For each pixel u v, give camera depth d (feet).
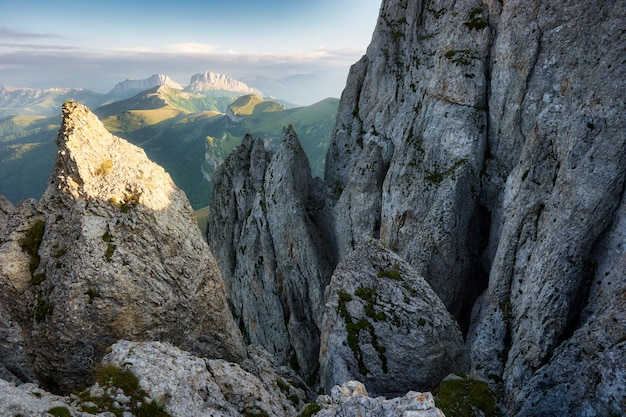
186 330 92.84
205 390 73.00
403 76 200.34
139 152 92.94
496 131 148.36
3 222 119.44
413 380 99.81
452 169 148.87
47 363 76.89
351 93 221.87
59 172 85.20
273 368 115.75
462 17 157.79
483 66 151.43
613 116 102.27
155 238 87.04
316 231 195.11
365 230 181.06
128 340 79.36
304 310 195.21
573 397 86.28
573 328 103.96
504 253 124.06
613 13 116.57
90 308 77.15
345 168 214.90
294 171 201.87
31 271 79.10
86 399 61.62
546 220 111.65
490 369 117.19
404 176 160.04
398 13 206.08
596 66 113.19
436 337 100.99
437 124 157.58
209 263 98.43
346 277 111.34
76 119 84.33
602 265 102.22
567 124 112.68
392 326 102.32
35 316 76.18
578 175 104.12
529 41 134.72
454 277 146.20
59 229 81.82
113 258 80.23
